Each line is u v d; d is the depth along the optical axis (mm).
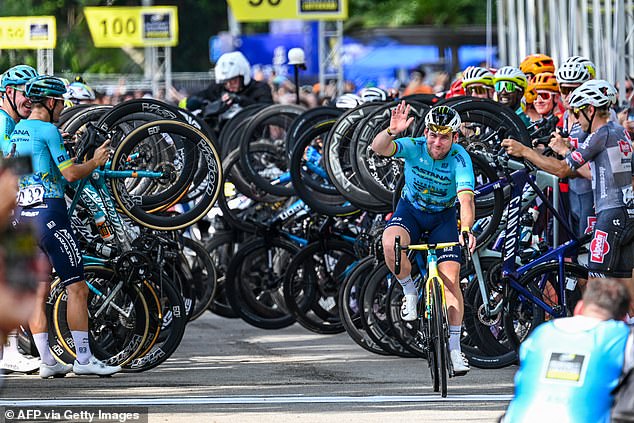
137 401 19594
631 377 12344
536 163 22141
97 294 22469
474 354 23031
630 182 22031
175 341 22922
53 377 22391
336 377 22281
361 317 24516
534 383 12523
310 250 27656
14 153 21156
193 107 36031
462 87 26688
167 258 25375
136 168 24031
